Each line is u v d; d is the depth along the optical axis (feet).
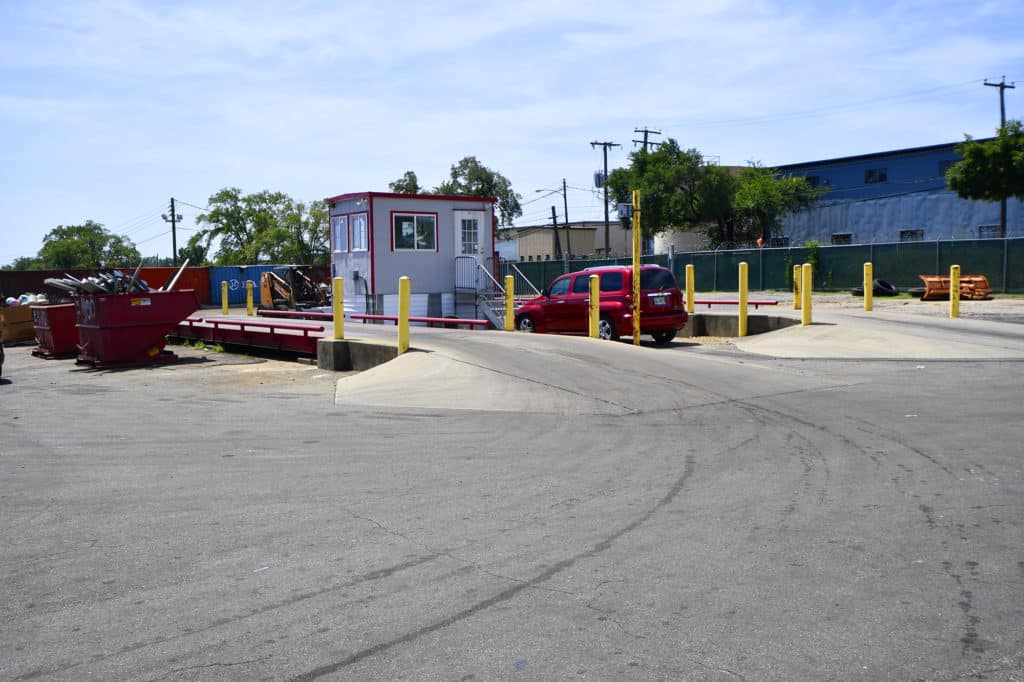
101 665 11.98
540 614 13.34
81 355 59.21
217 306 156.04
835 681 11.03
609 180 199.82
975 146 116.06
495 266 95.09
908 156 192.44
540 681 11.21
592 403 33.86
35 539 18.03
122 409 37.40
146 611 13.88
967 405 31.22
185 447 27.99
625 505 19.48
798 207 180.86
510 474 22.90
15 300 83.15
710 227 190.49
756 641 12.21
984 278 97.55
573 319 63.57
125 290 59.52
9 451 28.19
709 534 17.13
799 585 14.26
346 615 13.50
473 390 37.27
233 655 12.19
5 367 58.80
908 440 25.61
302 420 32.86
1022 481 20.58
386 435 29.14
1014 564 15.02
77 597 14.60
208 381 47.91
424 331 59.52
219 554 16.66
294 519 18.99
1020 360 43.83
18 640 12.91
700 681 11.10
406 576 15.17
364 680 11.35
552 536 17.29
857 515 18.19
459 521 18.52
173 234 256.11
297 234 254.27
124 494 21.79
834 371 41.88
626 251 263.70
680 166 182.09
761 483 21.15
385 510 19.54
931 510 18.42
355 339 51.90
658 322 59.77
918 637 12.24
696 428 28.78
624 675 11.30
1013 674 11.12
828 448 24.91
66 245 348.18
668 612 13.29
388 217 89.25
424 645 12.35
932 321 62.39
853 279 120.78
